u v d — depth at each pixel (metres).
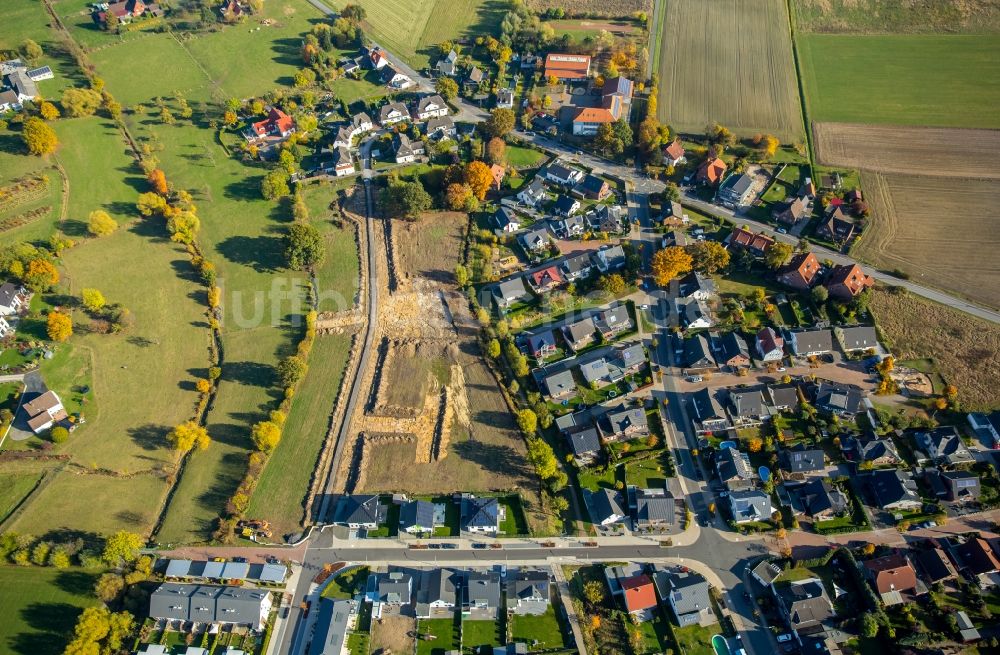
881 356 141.38
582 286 158.50
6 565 116.38
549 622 108.75
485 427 135.62
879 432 127.44
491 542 118.75
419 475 128.50
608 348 146.62
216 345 151.38
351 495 125.38
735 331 146.38
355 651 106.25
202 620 108.25
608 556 116.12
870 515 118.81
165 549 119.00
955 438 123.62
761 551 115.38
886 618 104.94
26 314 153.50
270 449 132.00
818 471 124.06
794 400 132.62
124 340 151.12
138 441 134.38
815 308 150.38
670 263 152.12
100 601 111.06
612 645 105.94
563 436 131.00
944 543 114.50
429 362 147.00
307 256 162.75
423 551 117.88
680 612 107.25
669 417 134.38
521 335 149.62
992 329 145.50
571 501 123.62
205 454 132.38
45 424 134.75
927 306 150.62
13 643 107.25
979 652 102.44
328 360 148.00
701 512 121.12
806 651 102.94
